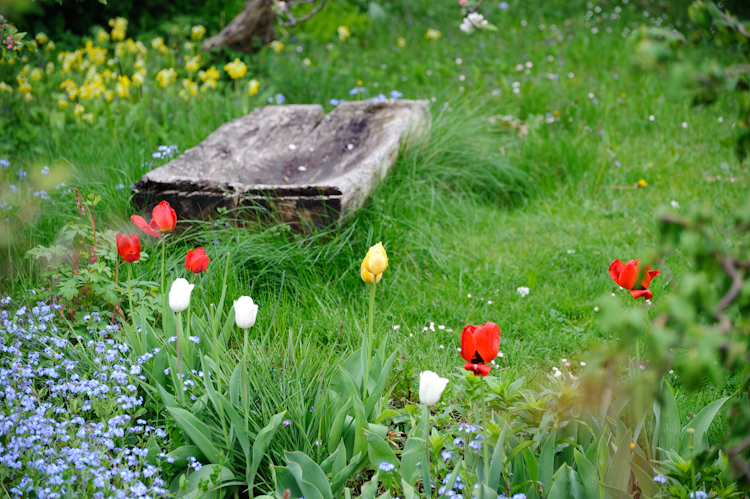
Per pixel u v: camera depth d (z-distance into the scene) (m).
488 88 7.12
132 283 2.95
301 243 3.83
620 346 1.16
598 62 7.90
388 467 2.03
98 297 3.06
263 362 2.51
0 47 3.11
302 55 8.31
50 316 2.72
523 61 8.09
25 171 4.64
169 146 5.12
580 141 5.66
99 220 3.89
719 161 5.48
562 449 2.16
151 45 8.10
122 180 4.44
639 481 1.96
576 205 4.91
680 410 2.58
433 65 7.82
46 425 2.14
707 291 1.10
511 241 4.48
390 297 3.69
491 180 5.17
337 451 2.14
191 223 3.87
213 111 5.90
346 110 5.37
